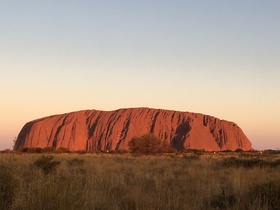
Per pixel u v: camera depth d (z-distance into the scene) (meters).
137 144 85.25
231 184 12.30
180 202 8.80
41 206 6.51
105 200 8.67
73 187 7.61
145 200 8.61
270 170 20.34
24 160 24.39
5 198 7.57
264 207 8.41
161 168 23.03
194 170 19.69
